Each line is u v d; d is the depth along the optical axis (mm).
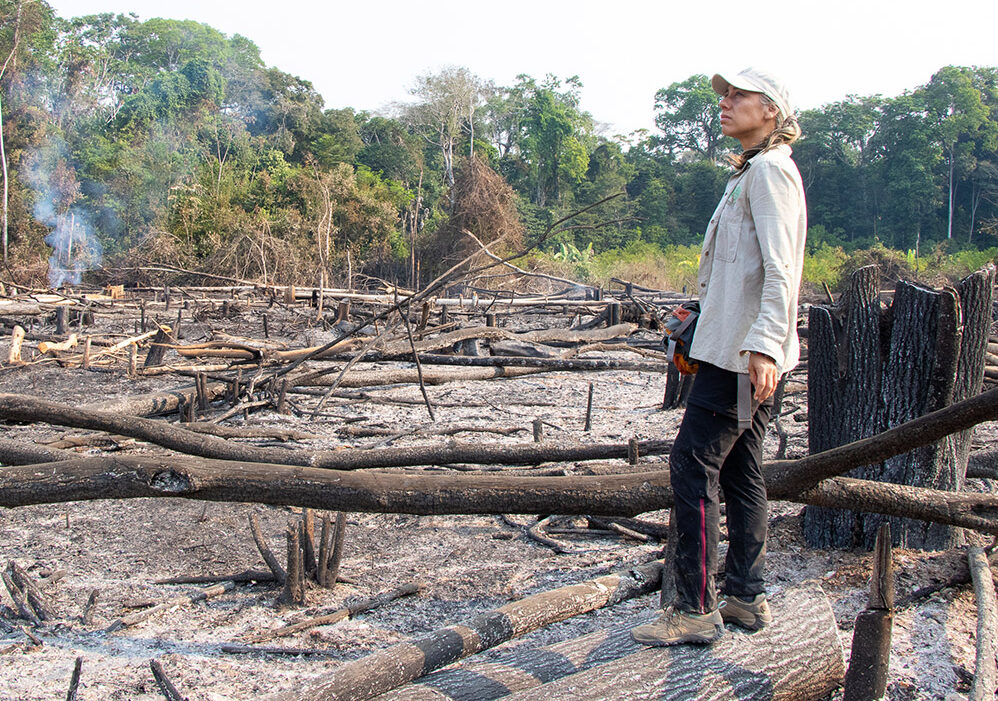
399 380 10211
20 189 41250
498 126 73938
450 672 2695
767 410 2744
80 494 3336
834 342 4422
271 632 3578
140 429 4957
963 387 4188
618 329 14344
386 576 4375
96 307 16906
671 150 97438
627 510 3383
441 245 35188
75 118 51844
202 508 5609
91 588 4195
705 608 2635
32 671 3172
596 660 2725
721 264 2641
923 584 3701
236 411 8453
